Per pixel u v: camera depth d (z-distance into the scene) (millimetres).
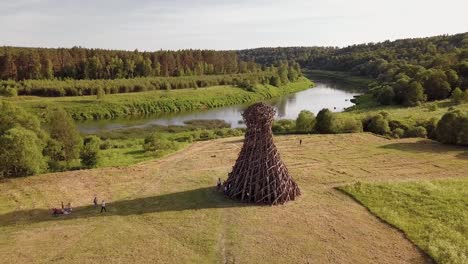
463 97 106750
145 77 181125
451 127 76188
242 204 46125
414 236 38406
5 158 55625
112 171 60281
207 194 49656
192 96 152000
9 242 37312
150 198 48844
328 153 71375
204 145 78875
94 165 64500
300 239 37844
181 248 36062
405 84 121500
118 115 127750
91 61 175125
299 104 151000
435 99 119250
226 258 34469
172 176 57750
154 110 136375
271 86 186250
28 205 47250
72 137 65812
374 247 36625
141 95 146000
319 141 80188
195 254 35062
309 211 44344
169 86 163875
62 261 33750
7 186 53469
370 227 40656
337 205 46250
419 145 76812
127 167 62438
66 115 66812
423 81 120688
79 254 34938
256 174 46406
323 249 36094
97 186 53781
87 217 43375
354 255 35188
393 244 37250
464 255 34531
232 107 149375
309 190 51281
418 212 43812
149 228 40188
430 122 87188
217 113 135250
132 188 52812
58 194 50812
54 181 55562
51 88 139000
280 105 149500
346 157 68688
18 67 162125
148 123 115875
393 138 83812
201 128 109188
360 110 117188
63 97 138250
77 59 183625
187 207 45562
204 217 42625
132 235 38688
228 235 38531
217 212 43938
